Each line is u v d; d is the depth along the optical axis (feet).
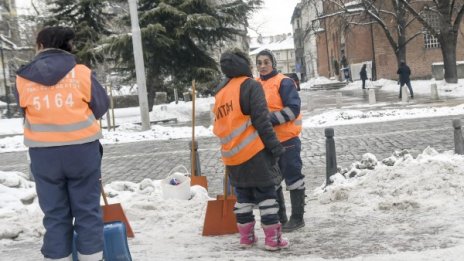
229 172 16.26
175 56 101.71
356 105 89.40
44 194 12.28
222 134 15.81
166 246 17.51
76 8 98.32
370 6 120.98
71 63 12.61
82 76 12.57
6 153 61.87
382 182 23.62
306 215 21.21
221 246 17.28
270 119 17.02
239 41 111.04
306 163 39.19
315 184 31.50
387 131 52.75
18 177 30.14
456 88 101.35
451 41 105.91
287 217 20.68
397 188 22.35
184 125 82.07
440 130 50.08
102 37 97.60
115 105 136.87
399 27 127.03
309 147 46.62
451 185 21.48
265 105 15.35
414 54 153.07
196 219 21.75
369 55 170.50
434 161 23.41
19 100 12.50
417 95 100.17
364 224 19.03
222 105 15.72
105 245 13.57
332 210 21.65
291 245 16.96
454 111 65.00
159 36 93.66
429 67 152.97
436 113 64.64
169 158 47.42
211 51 109.81
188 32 96.07
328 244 16.83
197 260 15.26
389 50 153.58
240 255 15.85
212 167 40.50
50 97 12.21
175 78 104.99
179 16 94.07
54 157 12.04
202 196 25.12
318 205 22.94
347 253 15.62
